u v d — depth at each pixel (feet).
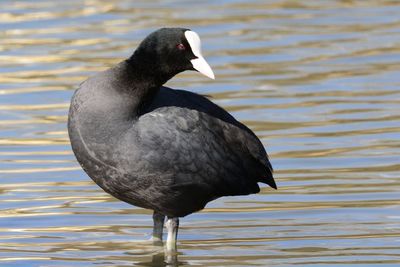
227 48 73.72
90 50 73.36
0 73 67.97
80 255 39.70
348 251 39.42
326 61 70.23
